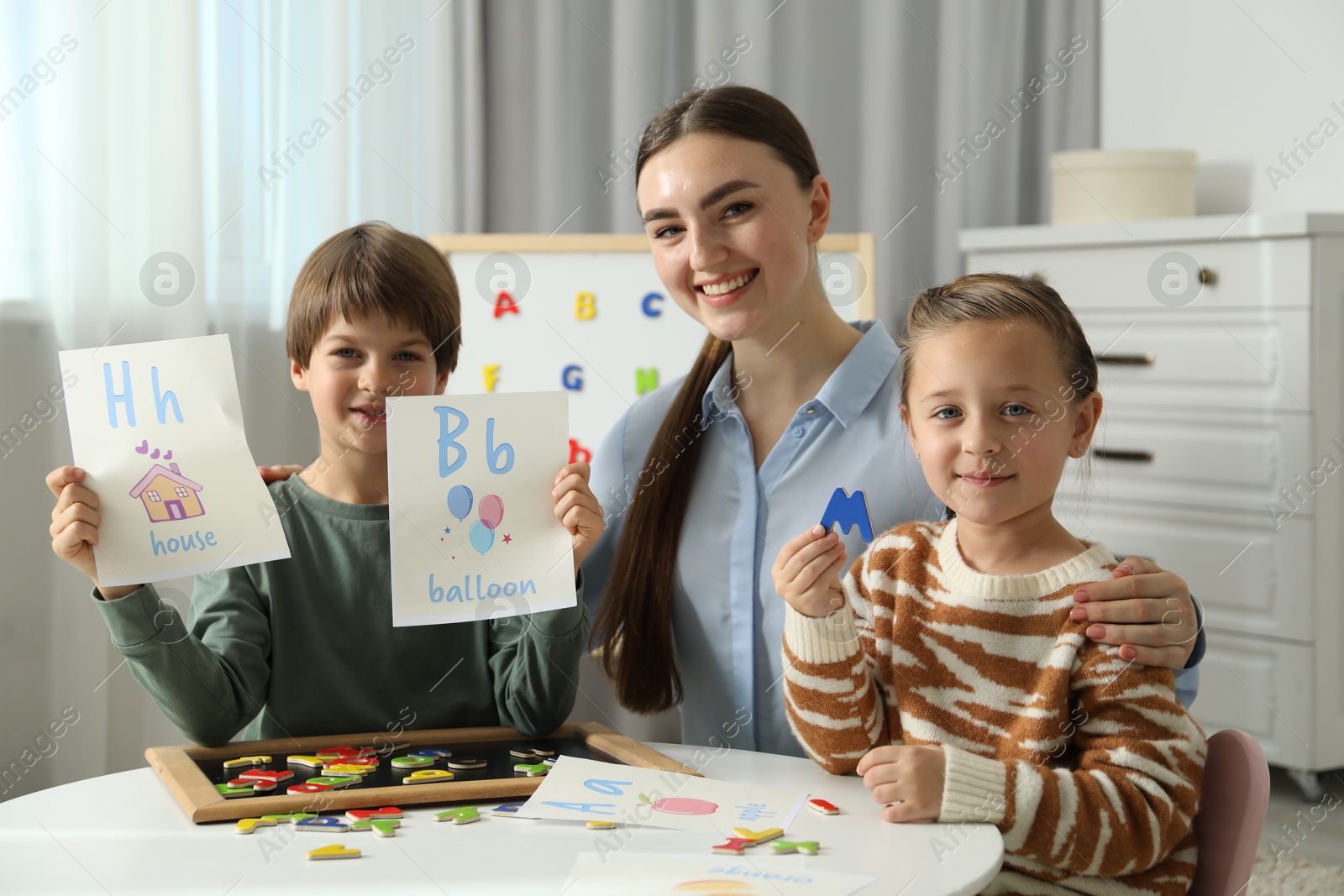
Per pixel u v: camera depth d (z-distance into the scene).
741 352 1.24
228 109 2.07
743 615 1.21
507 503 1.00
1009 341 0.94
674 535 1.23
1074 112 2.81
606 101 2.51
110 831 0.80
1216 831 0.92
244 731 1.24
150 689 1.01
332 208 2.16
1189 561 2.25
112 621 0.97
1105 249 2.34
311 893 0.70
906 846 0.78
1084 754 0.90
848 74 2.62
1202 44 2.58
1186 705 1.01
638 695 1.21
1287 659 2.12
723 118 1.14
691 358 2.13
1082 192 2.39
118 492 0.95
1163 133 2.67
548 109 2.47
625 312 2.13
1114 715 0.90
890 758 0.85
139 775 0.94
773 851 0.77
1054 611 0.95
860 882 0.71
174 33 1.97
